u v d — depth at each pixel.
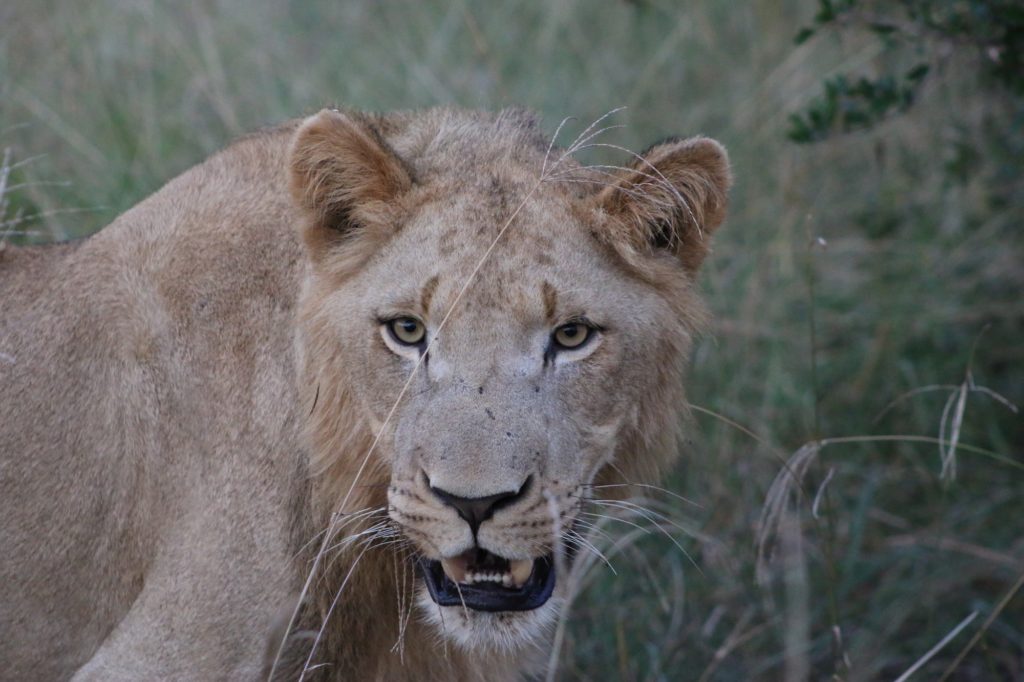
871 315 11.89
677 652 9.08
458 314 5.96
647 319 6.43
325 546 6.33
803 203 12.34
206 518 6.44
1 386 6.86
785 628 9.14
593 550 6.26
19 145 10.59
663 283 6.57
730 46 14.52
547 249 6.12
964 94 12.09
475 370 5.89
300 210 6.41
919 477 10.89
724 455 10.49
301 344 6.54
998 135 11.36
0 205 8.29
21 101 11.04
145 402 6.68
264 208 6.85
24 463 6.79
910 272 12.18
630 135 13.12
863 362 11.62
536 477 5.84
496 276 6.01
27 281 7.10
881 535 10.46
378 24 14.26
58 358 6.86
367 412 6.33
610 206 6.32
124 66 12.18
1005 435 11.40
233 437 6.52
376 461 6.46
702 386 10.98
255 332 6.64
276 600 6.41
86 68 11.78
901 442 10.95
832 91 9.88
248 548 6.40
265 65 12.85
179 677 6.30
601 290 6.20
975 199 12.16
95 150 10.88
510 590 6.08
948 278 12.12
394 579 6.75
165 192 7.12
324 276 6.47
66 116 11.30
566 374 6.11
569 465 6.05
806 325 11.74
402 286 6.14
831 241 12.43
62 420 6.80
